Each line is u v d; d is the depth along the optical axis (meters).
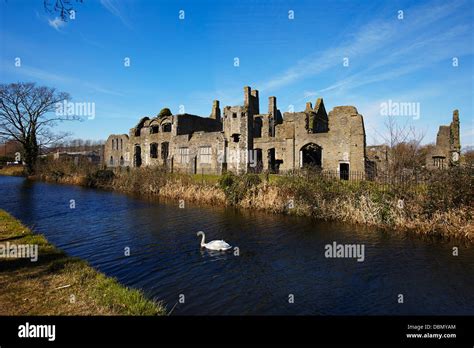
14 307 6.28
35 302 6.56
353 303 8.66
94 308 6.45
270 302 8.62
